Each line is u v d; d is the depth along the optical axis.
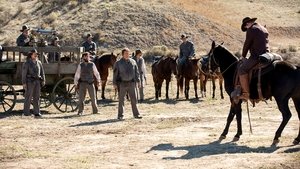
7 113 20.61
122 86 18.52
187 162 11.60
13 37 58.19
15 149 13.20
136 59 24.44
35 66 19.62
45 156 12.37
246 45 13.21
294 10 72.38
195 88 25.61
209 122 17.58
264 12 70.25
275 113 19.81
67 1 63.75
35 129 16.44
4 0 70.38
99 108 22.33
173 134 15.29
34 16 62.78
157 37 52.94
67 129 16.38
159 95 27.12
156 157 12.20
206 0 69.62
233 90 14.07
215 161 11.60
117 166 11.30
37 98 19.70
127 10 57.75
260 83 13.07
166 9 58.31
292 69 12.97
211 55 14.52
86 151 13.05
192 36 54.00
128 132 15.75
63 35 54.38
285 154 12.08
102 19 56.34
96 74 20.22
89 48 26.36
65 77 21.17
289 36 62.91
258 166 11.00
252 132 15.45
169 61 25.69
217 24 57.97
